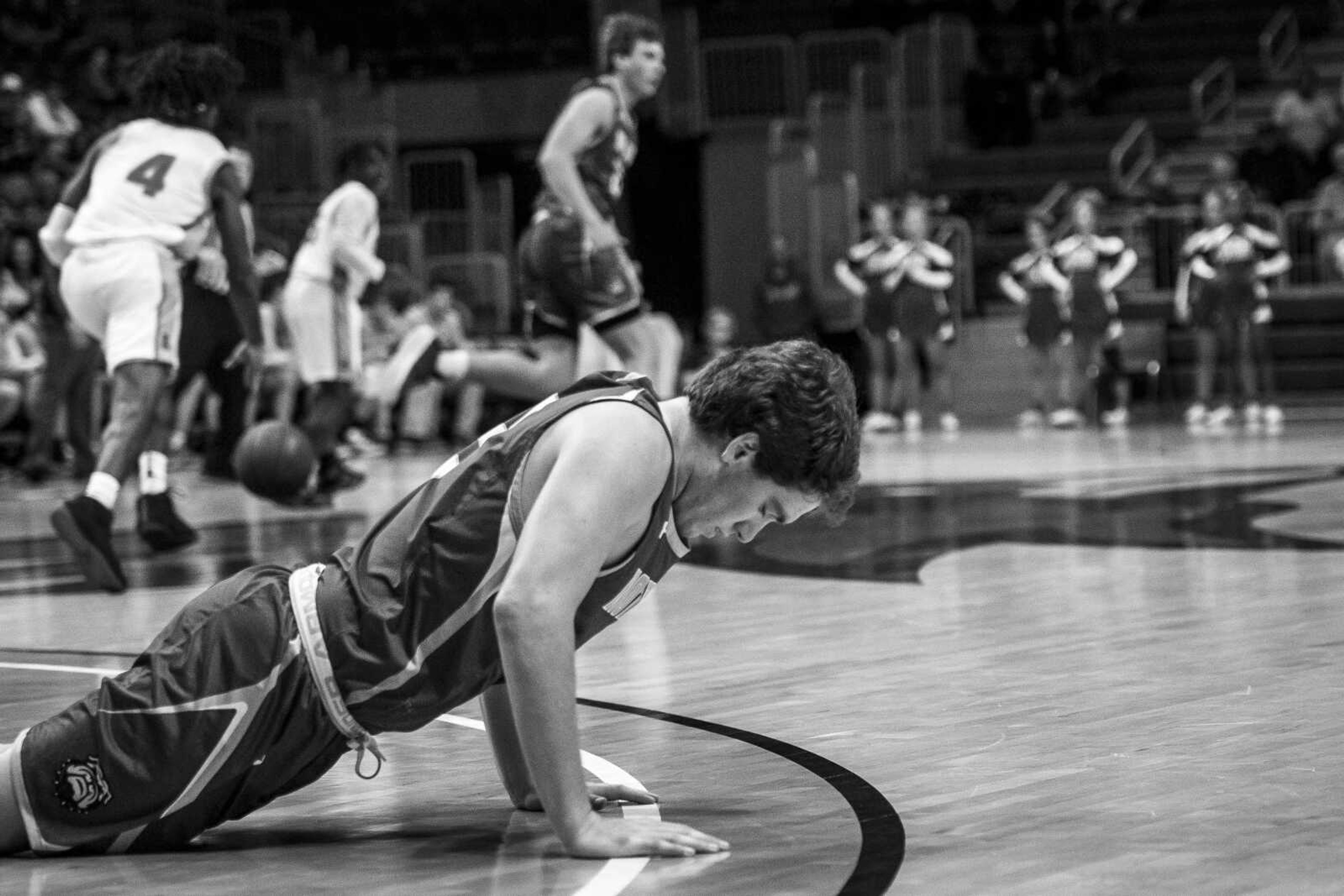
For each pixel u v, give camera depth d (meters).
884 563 9.01
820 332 24.89
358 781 4.45
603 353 11.49
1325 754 4.30
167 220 8.61
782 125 27.19
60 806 3.65
